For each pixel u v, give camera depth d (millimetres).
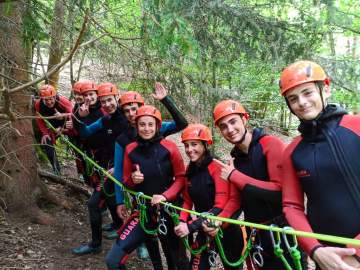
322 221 1902
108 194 4500
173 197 3416
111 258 3359
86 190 6254
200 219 3113
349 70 4191
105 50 4969
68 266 4180
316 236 1822
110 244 4902
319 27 3875
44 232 4684
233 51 4605
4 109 3113
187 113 5055
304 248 1873
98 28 4395
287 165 2074
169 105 3883
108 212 5844
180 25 3572
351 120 1871
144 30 4098
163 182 3504
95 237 4480
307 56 4324
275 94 7008
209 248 3250
